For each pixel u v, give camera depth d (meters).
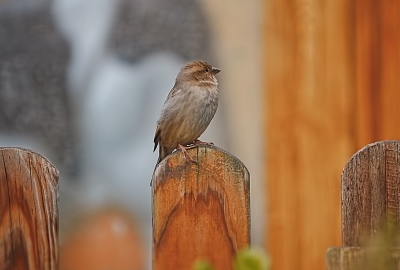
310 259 11.14
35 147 11.95
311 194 11.24
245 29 11.73
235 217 8.26
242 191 8.27
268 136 11.50
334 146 11.30
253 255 6.17
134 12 12.06
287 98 11.47
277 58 11.54
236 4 11.73
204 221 8.26
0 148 8.12
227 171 8.28
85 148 11.95
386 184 8.23
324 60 11.39
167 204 8.27
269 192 11.31
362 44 11.35
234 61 11.73
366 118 11.30
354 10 11.36
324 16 11.41
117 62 12.04
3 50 12.01
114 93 12.00
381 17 11.34
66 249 11.68
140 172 11.95
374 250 6.74
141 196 11.90
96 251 11.69
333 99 11.34
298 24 11.47
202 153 8.30
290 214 11.23
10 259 8.08
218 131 11.79
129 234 11.81
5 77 12.02
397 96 11.30
